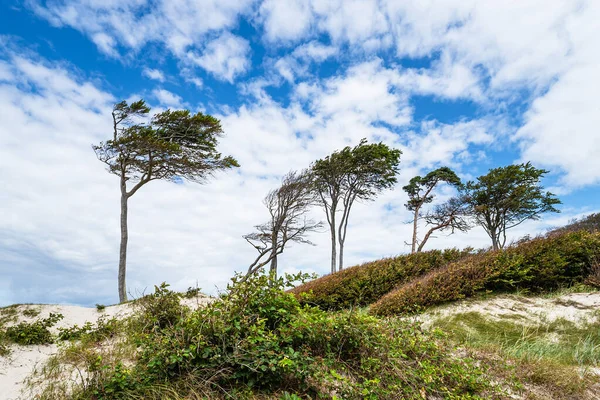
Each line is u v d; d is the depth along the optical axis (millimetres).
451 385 4035
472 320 6762
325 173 21969
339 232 21984
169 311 5973
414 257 11188
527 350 5305
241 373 3496
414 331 4898
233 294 4426
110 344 5816
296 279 4715
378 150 21156
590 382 4320
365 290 9633
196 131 17281
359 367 3967
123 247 15211
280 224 19984
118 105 15328
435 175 24516
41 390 4055
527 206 22891
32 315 8680
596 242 8508
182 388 3445
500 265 8336
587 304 6926
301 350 3881
